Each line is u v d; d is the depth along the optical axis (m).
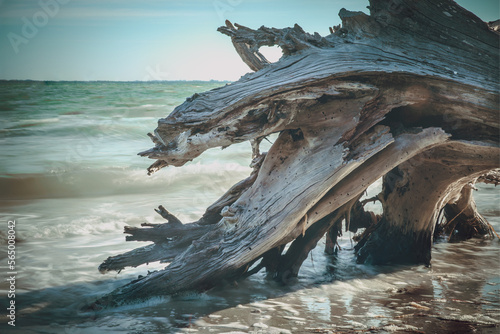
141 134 17.14
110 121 18.83
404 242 5.43
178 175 11.44
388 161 4.36
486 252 6.14
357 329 3.54
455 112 4.36
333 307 4.06
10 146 14.18
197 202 8.95
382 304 4.14
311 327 3.58
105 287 4.61
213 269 4.15
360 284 4.75
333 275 5.06
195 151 4.17
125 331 3.50
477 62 4.32
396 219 5.41
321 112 4.17
